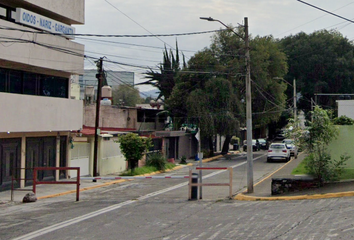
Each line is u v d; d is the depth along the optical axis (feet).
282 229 33.76
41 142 77.61
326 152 55.42
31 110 70.85
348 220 34.86
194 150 166.40
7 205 54.75
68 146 85.10
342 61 224.33
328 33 239.30
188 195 57.41
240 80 145.07
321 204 43.91
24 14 68.64
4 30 64.13
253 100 154.61
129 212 46.65
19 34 67.41
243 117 145.07
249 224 36.78
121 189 73.56
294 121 57.00
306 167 55.88
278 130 262.06
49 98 75.72
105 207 50.96
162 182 84.89
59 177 83.05
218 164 128.16
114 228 37.78
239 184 76.18
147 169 101.55
